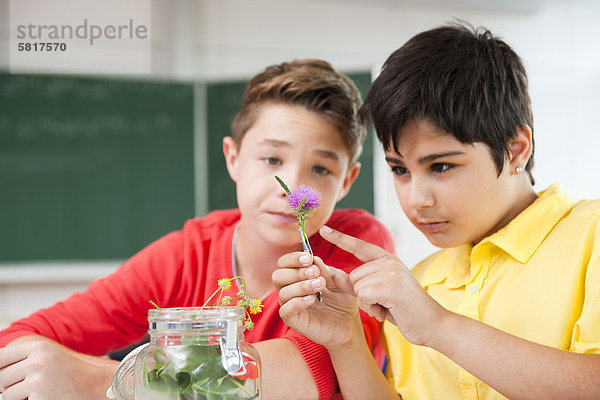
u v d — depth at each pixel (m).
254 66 4.28
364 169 4.02
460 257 1.18
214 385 0.88
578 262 1.05
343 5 4.38
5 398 1.02
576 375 0.92
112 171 4.00
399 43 4.43
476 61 1.06
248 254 1.32
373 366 1.11
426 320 0.98
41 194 3.90
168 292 1.33
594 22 4.65
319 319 1.06
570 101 4.59
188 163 4.09
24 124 3.88
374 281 0.98
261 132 1.24
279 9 4.31
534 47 4.57
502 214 1.08
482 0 4.45
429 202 1.05
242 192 1.27
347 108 1.27
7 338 1.22
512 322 1.07
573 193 4.55
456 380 1.11
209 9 4.23
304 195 1.02
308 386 1.09
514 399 0.95
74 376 1.03
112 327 1.31
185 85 4.10
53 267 3.89
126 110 4.02
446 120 1.02
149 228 4.04
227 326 0.89
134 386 0.92
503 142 1.05
